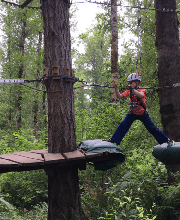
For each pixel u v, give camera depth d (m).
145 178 5.27
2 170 3.54
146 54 10.29
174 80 5.98
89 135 6.59
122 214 3.81
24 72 17.14
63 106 3.99
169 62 6.07
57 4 4.15
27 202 7.06
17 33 18.17
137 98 3.96
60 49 4.06
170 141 3.87
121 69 12.89
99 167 4.34
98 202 4.69
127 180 5.11
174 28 6.16
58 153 3.87
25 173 7.51
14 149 7.84
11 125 19.36
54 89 3.99
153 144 7.61
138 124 6.79
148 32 10.71
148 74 10.09
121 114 6.79
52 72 3.95
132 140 6.80
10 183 7.53
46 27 4.14
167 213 4.59
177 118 5.88
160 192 5.08
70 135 4.01
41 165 3.67
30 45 17.12
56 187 3.92
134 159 6.50
